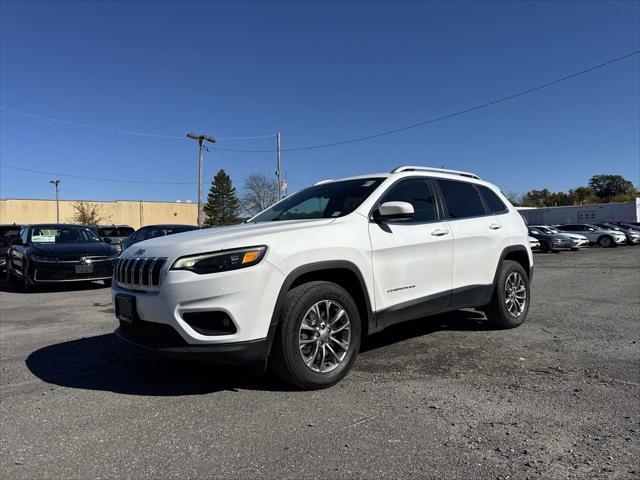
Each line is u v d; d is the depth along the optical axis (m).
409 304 4.62
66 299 9.71
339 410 3.49
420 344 5.28
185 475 2.64
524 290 6.14
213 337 3.52
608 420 3.27
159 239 4.28
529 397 3.70
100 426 3.29
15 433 3.21
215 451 2.91
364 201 4.52
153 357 5.00
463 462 2.74
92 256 10.93
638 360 4.63
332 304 3.98
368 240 4.30
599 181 104.44
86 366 4.73
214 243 3.68
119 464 2.77
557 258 21.47
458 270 5.18
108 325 6.77
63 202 79.19
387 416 3.37
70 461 2.82
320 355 3.92
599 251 26.89
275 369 3.79
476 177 6.11
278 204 5.52
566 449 2.88
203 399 3.75
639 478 2.56
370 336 5.68
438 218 5.12
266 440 3.04
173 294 3.55
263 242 3.71
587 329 5.98
